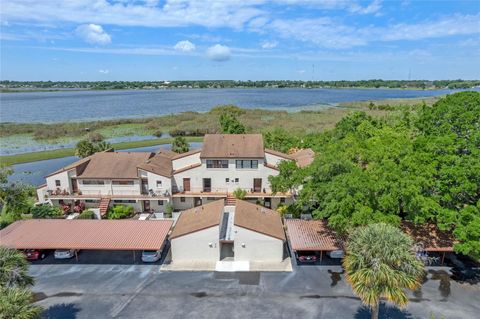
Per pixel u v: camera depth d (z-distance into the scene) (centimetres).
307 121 11119
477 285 2839
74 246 3156
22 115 14775
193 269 3141
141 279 2994
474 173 2727
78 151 5906
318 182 3275
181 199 4491
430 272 3016
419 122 4144
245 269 3131
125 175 4353
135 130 10612
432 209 2730
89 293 2794
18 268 2217
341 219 2870
